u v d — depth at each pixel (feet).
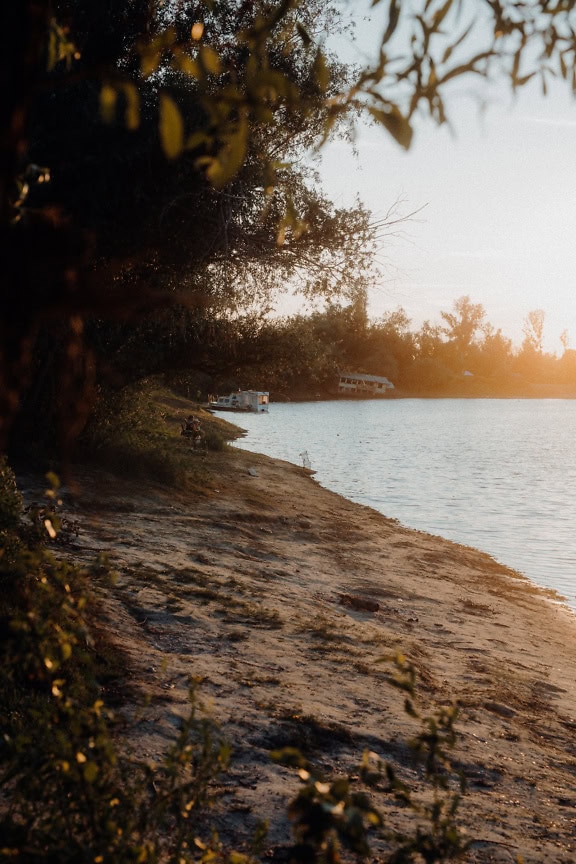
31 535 25.73
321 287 62.13
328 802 7.68
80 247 4.20
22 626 12.55
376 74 4.78
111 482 67.05
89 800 10.09
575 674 40.16
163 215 53.78
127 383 70.64
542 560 73.97
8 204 4.06
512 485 131.95
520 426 312.09
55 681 12.05
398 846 17.47
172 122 4.01
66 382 4.69
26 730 15.84
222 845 16.46
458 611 50.67
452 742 9.98
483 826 20.04
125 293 4.25
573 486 131.23
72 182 51.49
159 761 19.11
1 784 11.19
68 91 48.83
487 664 38.47
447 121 4.82
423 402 568.00
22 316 4.09
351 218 59.88
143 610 33.60
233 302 64.08
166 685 25.35
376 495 115.34
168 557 45.47
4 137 3.99
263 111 4.56
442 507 105.91
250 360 74.64
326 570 55.72
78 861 9.25
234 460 122.93
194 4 28.37
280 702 26.05
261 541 61.46
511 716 30.96
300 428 266.57
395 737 25.21
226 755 11.59
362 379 577.84
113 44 40.60
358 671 31.73
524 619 51.78
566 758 27.37
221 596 38.81
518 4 5.20
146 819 10.85
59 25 6.32
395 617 45.78
